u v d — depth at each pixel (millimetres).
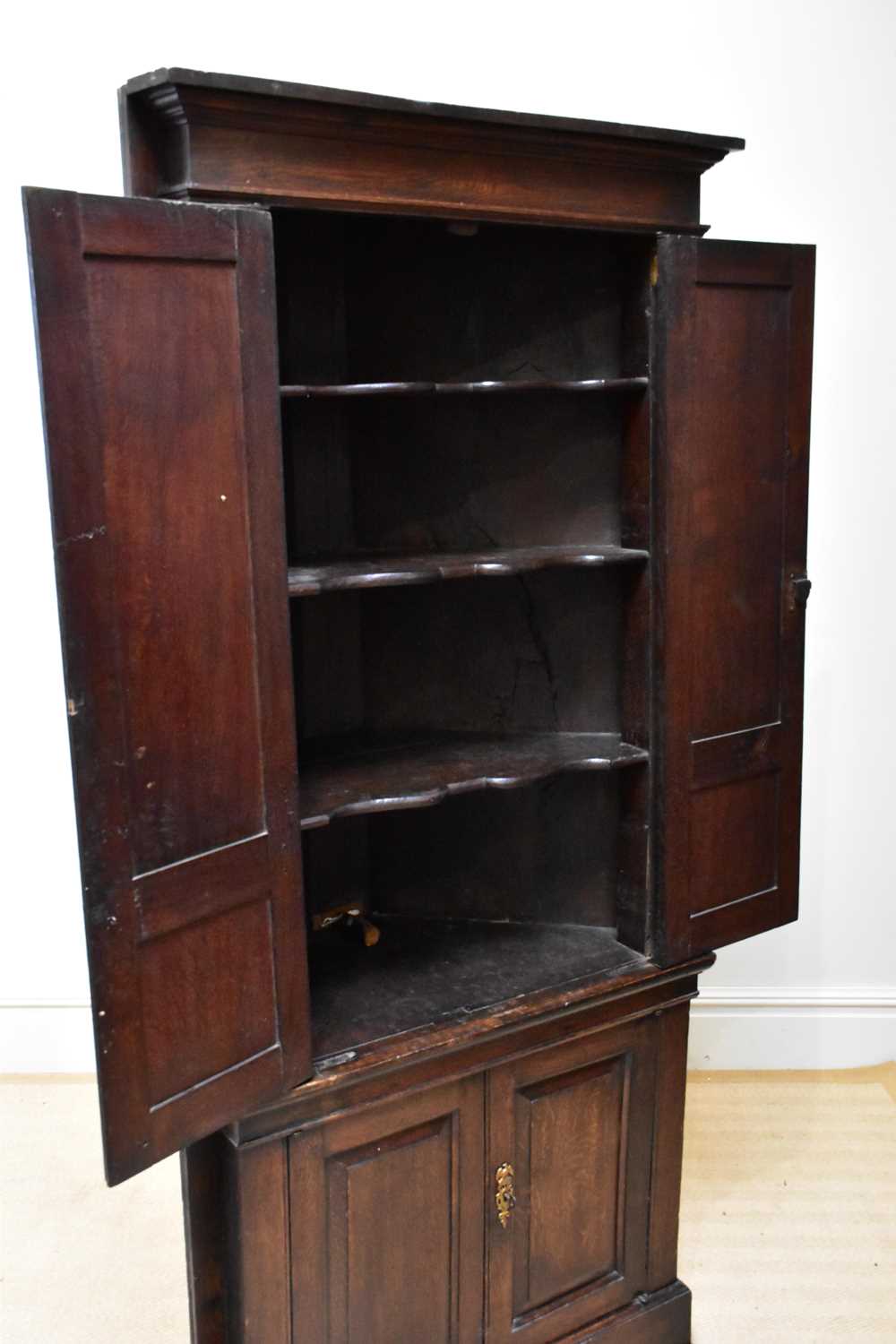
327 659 2205
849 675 3018
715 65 2750
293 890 1710
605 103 2754
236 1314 1874
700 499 1935
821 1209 2643
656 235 1851
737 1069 3209
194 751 1565
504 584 2172
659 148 1826
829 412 2889
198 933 1601
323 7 2654
